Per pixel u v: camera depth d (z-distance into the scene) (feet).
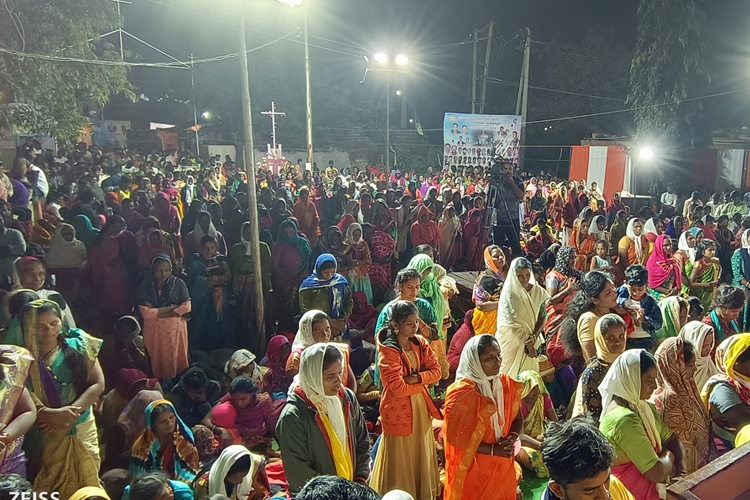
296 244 26.11
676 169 64.59
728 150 63.57
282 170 75.97
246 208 39.09
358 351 20.79
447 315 20.21
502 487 10.68
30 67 42.55
